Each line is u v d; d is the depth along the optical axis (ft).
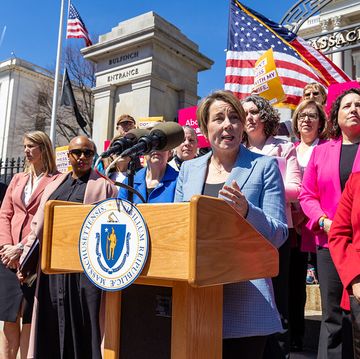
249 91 19.13
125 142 5.53
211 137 6.40
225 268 4.48
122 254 4.52
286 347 9.15
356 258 6.66
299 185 9.98
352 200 7.17
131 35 31.96
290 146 10.62
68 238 5.12
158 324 4.99
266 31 19.42
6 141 100.48
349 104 9.21
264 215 5.26
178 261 4.17
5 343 10.59
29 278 9.41
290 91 18.29
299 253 11.63
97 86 34.37
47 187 10.43
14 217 11.10
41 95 104.27
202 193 6.49
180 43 32.89
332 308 8.59
